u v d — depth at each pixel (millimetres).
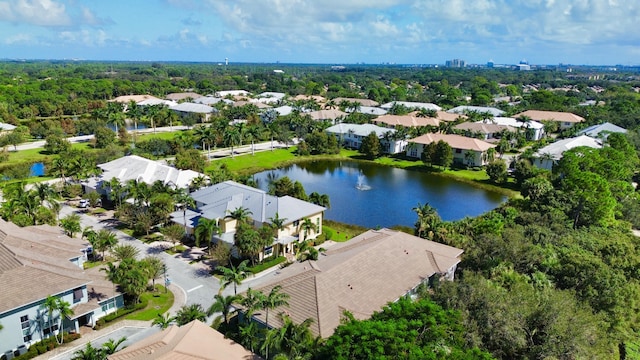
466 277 45625
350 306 42594
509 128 153125
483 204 94438
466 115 187875
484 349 37281
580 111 189500
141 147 123625
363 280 46719
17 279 43656
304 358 33656
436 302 42062
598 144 119250
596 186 73312
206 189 78938
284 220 64125
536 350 37812
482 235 58781
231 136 126312
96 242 59500
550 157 115375
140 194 73938
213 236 66000
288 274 48938
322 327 39125
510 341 37688
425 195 100562
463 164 128375
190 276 58531
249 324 41125
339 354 30516
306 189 103438
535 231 62531
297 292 43875
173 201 73250
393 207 91562
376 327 31859
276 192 85000
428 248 56281
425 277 50281
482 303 40500
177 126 173625
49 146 125375
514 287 44844
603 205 71062
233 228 68062
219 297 42531
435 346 31938
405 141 143375
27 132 141875
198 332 38406
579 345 37125
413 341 31188
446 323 34406
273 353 38406
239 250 61219
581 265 49750
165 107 180500
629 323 46625
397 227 78125
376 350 30078
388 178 115438
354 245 56875
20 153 122312
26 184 89812
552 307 39781
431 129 151125
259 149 142000
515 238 56750
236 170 116000
